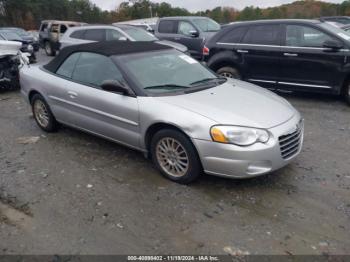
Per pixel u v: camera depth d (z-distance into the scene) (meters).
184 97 4.15
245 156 3.59
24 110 7.45
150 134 4.23
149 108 4.07
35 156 4.96
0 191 4.03
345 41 6.72
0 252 3.07
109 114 4.53
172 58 4.99
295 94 8.14
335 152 4.84
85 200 3.80
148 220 3.42
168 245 3.08
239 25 8.03
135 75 4.41
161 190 3.95
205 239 3.14
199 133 3.70
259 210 3.54
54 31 20.81
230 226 3.30
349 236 3.14
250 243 3.08
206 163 3.75
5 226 3.42
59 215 3.55
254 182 4.05
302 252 2.96
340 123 6.03
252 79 7.98
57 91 5.23
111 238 3.19
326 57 6.89
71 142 5.42
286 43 7.34
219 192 3.88
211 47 8.39
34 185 4.14
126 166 4.55
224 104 4.00
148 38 11.59
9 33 18.92
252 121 3.71
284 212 3.49
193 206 3.63
